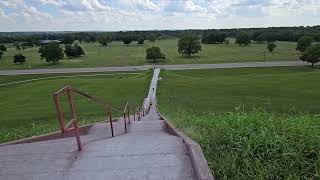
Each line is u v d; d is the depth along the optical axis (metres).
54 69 94.50
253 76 64.50
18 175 4.20
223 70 81.81
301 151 4.05
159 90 50.66
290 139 4.39
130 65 99.25
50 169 4.35
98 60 116.00
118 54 138.00
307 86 49.25
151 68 86.00
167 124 9.46
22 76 80.88
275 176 3.66
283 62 100.00
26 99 45.62
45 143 6.04
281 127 5.12
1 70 96.00
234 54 128.62
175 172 3.97
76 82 62.62
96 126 11.23
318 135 4.50
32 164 4.61
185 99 40.31
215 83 56.19
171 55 129.12
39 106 37.94
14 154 5.18
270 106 32.16
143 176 3.89
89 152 5.06
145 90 51.34
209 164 4.08
